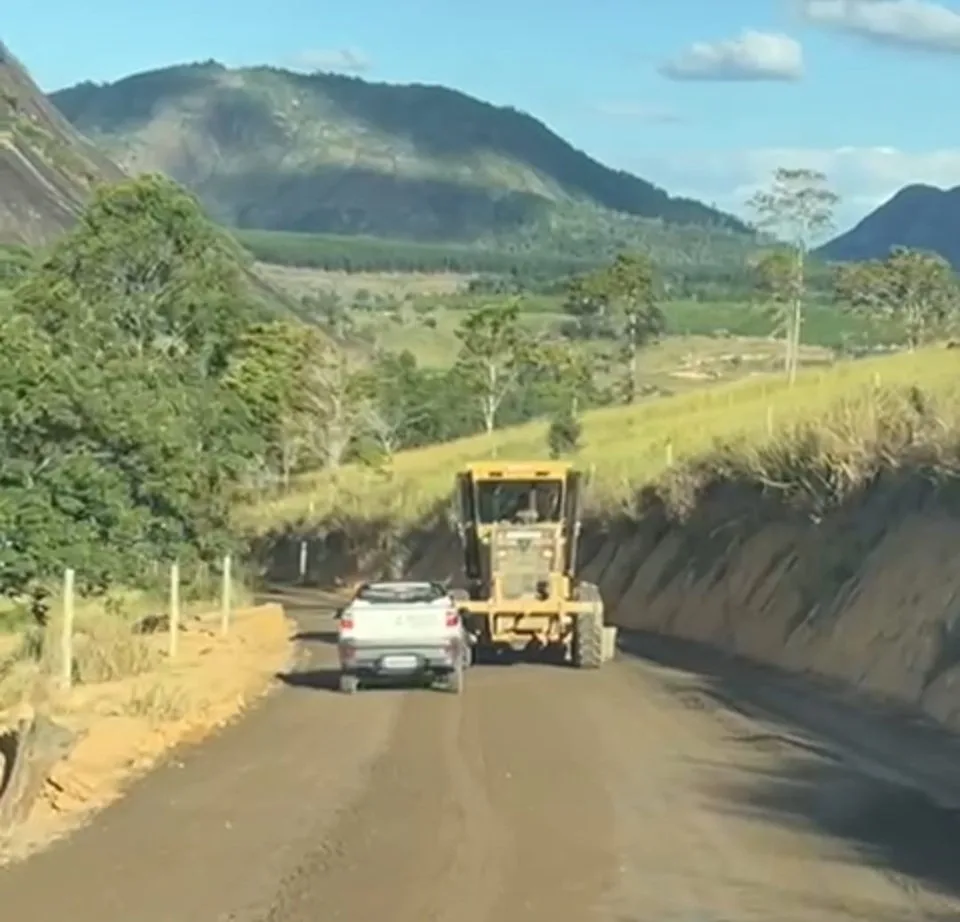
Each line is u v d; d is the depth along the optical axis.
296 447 94.88
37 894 12.52
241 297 64.06
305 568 81.31
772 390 86.25
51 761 15.88
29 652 28.55
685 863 13.41
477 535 34.09
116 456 30.91
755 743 20.52
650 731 21.97
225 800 16.95
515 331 114.19
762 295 123.31
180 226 60.34
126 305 58.22
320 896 12.34
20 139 177.75
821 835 14.52
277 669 33.53
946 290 114.94
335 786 17.81
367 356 161.00
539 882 12.75
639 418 91.69
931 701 22.89
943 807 15.82
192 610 42.41
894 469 30.48
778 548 36.06
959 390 33.09
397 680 29.66
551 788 17.36
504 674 31.45
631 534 49.44
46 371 28.33
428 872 13.18
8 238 143.75
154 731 21.30
